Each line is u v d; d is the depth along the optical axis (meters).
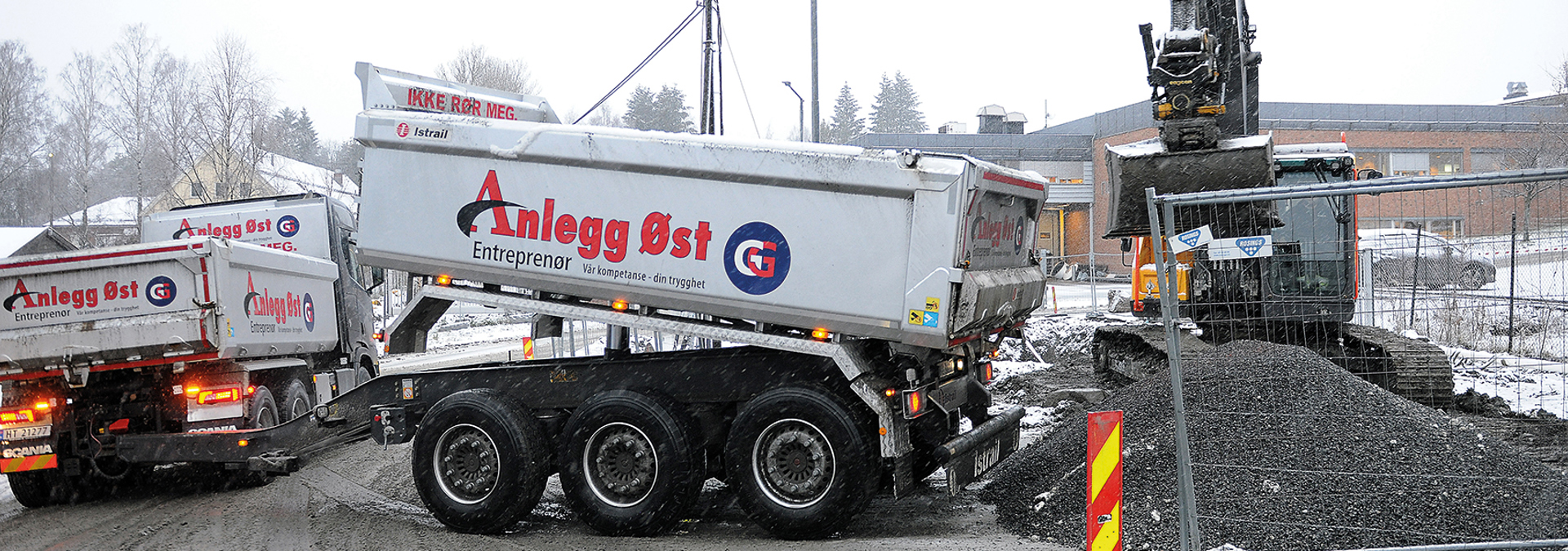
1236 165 8.86
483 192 7.82
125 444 8.77
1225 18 11.50
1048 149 49.84
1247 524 6.15
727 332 7.34
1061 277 48.41
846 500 6.95
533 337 8.28
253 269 9.88
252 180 39.62
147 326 8.73
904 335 6.86
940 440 7.54
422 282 8.20
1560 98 39.03
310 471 10.52
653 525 7.33
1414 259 8.96
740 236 7.23
